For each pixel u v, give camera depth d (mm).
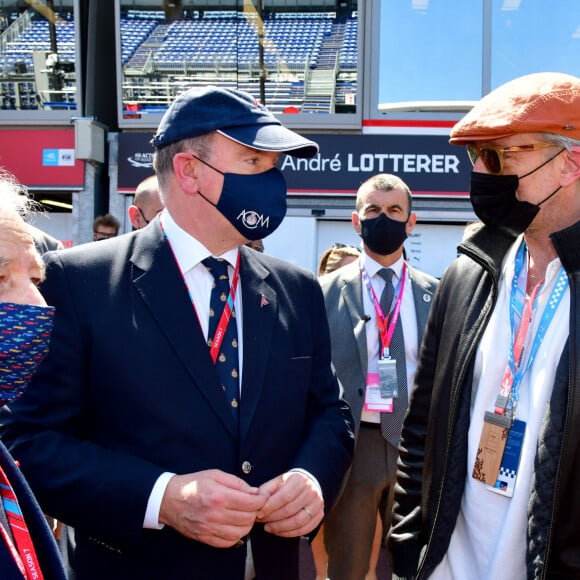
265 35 8008
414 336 3236
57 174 7883
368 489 3113
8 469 1225
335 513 3178
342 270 3502
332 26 7832
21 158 7930
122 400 1632
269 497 1599
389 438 3078
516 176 1634
